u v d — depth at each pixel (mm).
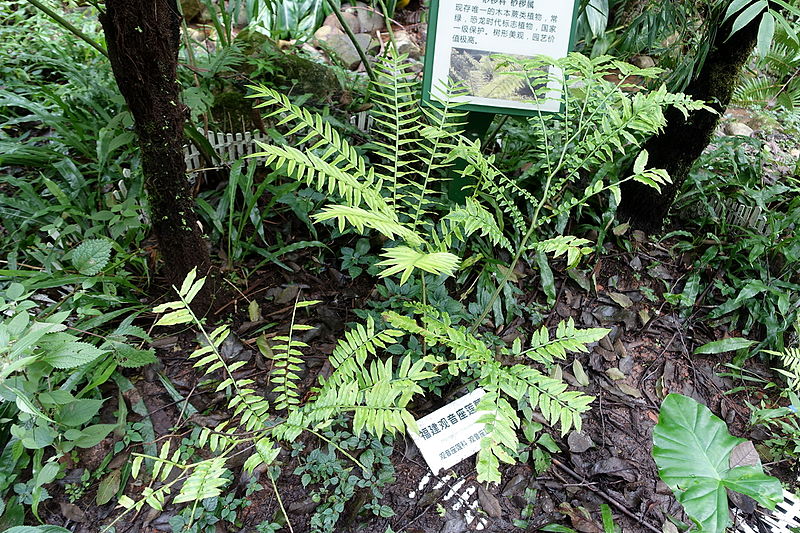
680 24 2291
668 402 1455
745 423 2086
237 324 2115
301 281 2287
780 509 1805
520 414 1951
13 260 2045
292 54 2920
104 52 2082
